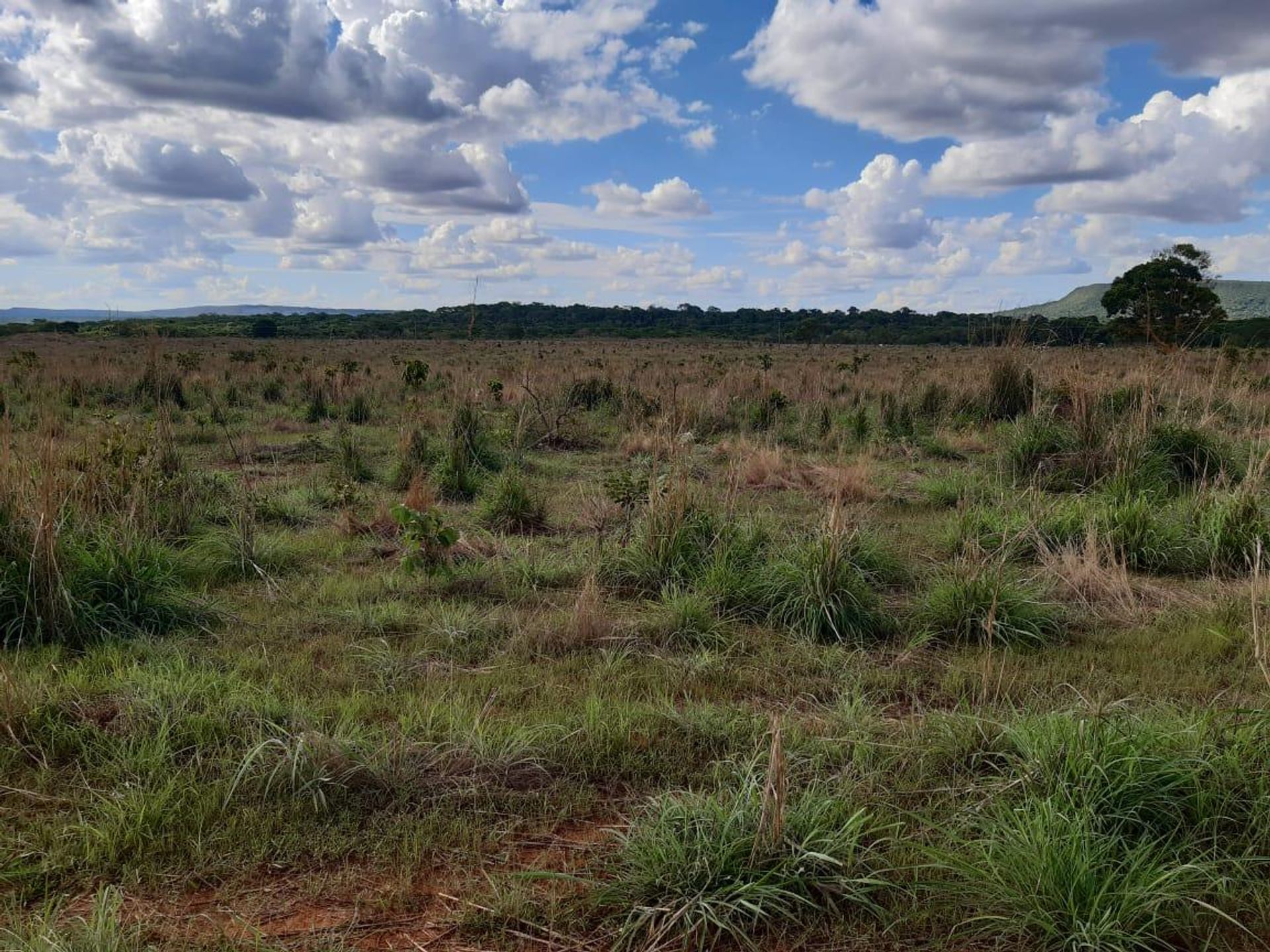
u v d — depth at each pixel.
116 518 6.30
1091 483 9.04
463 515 8.59
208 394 18.55
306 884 2.88
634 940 2.66
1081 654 5.03
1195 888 2.82
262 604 5.76
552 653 5.02
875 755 3.75
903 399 15.16
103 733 3.72
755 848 2.86
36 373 18.14
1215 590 6.07
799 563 5.88
